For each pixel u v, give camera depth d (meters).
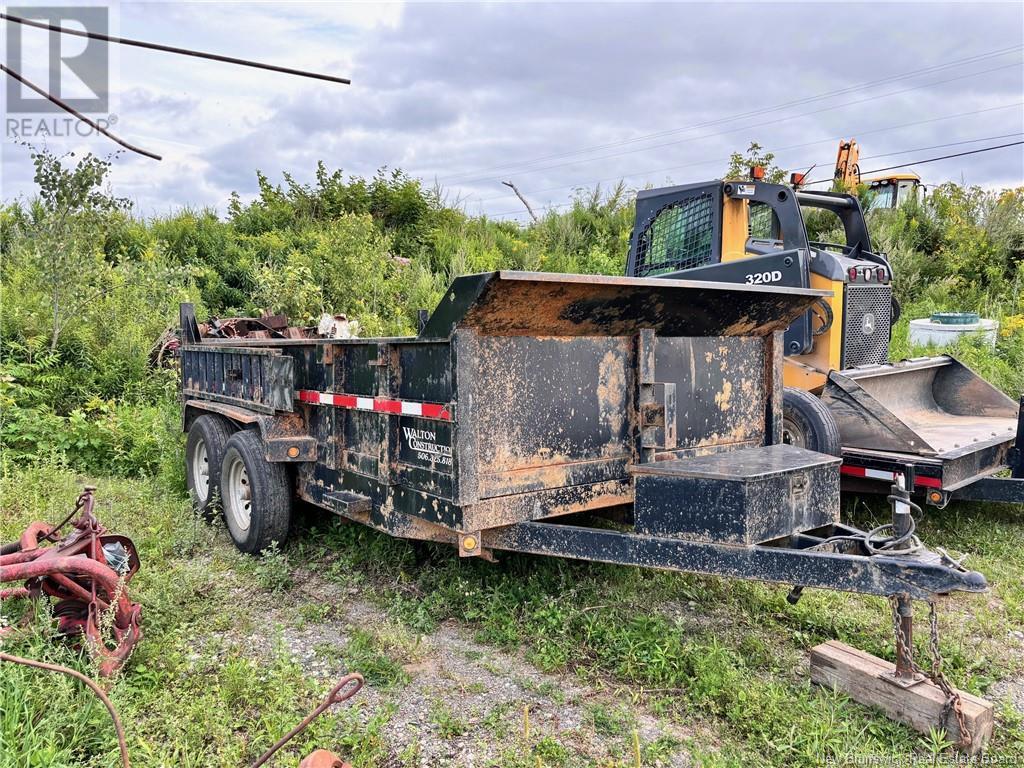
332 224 14.95
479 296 3.11
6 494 5.86
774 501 3.19
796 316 4.44
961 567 2.88
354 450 4.25
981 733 2.94
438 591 4.34
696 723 3.14
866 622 4.08
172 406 7.96
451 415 3.34
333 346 4.32
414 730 3.09
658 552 3.30
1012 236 16.55
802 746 2.94
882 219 17.14
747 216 6.60
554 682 3.47
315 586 4.62
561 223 19.66
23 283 10.11
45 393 8.26
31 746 2.56
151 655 3.50
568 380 3.67
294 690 3.30
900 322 12.95
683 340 4.08
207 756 2.85
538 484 3.60
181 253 15.62
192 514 5.71
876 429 5.33
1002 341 11.69
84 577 3.39
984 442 5.48
